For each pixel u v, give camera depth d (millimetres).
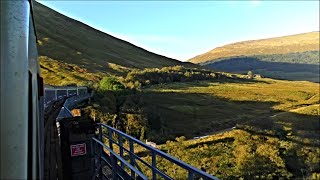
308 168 59688
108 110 50062
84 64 149375
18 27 2584
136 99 69875
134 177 5219
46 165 5789
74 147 6723
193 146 56438
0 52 2434
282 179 54188
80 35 199875
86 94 55188
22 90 2494
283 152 62688
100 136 7254
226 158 54094
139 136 53219
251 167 52656
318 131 76500
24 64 2559
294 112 93312
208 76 175500
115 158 5789
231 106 115562
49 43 163875
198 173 3041
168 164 38781
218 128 79062
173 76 149750
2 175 2328
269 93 152625
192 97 117688
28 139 2576
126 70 152375
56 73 120625
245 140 62625
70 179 6633
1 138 2352
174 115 84250
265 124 73938
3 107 2383
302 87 183625
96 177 6730
